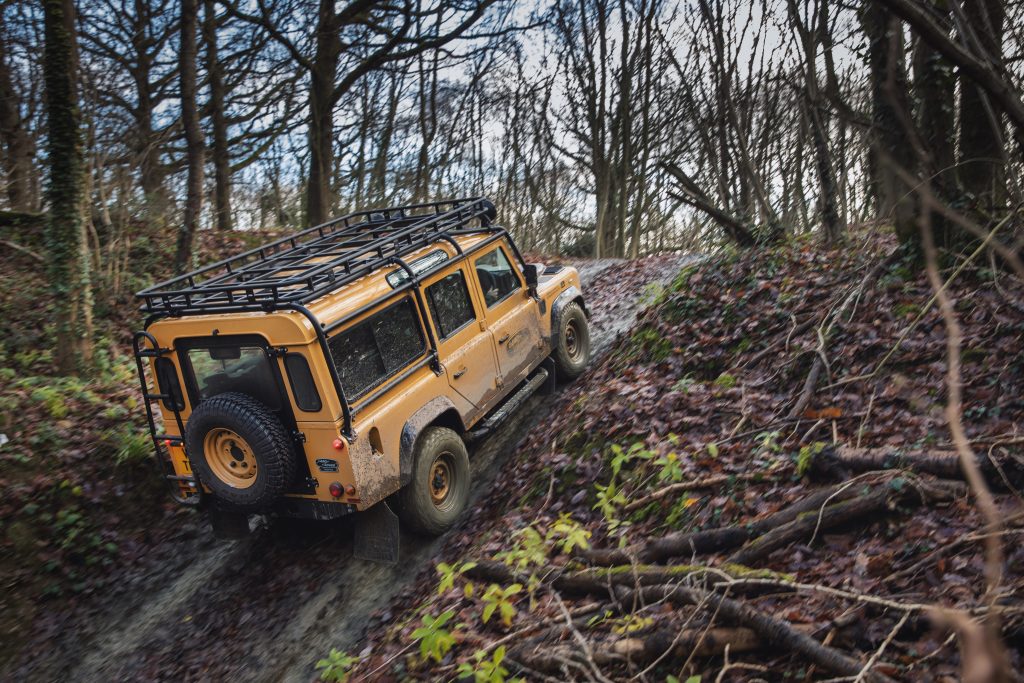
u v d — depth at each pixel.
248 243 15.27
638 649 3.96
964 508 4.13
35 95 18.45
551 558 5.33
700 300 8.33
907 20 2.17
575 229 34.62
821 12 6.14
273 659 5.48
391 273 6.42
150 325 5.95
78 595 6.71
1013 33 3.31
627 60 24.55
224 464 5.75
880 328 6.17
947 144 5.95
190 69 12.27
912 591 3.71
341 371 5.70
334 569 6.34
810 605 3.86
